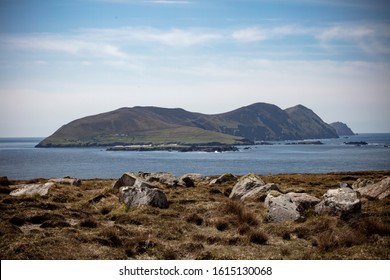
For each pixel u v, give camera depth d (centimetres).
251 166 17388
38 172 15300
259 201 2884
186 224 2183
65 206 2714
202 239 1912
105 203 2870
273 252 1734
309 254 1684
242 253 1702
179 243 1841
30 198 2870
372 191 3073
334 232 1877
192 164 19275
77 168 17338
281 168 15925
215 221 2216
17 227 1981
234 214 2394
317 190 3753
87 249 1680
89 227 2098
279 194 2569
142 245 1780
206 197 3203
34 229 2002
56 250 1634
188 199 3042
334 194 2394
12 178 12862
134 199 2697
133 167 17538
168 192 3488
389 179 3092
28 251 1596
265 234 1953
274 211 2316
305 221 2231
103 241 1778
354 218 2172
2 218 2175
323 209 2328
